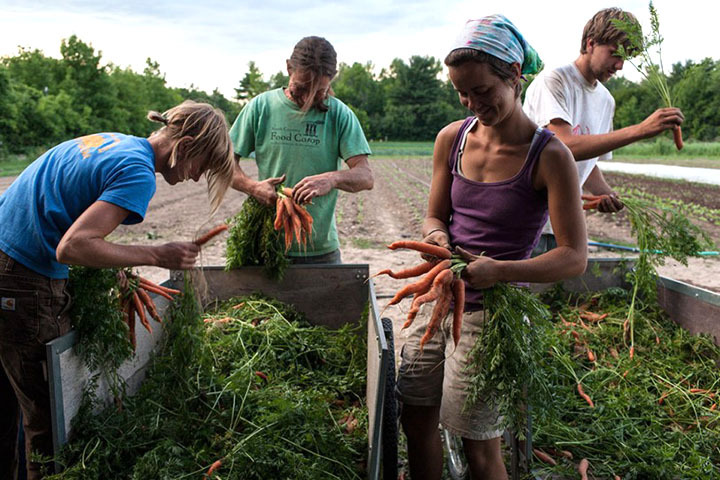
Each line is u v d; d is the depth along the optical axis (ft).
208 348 11.18
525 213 8.51
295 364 12.26
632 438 11.15
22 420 10.48
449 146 9.41
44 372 8.95
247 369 11.41
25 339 8.71
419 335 9.60
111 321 9.16
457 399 8.75
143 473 8.41
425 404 9.46
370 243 35.53
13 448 10.21
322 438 9.27
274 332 12.70
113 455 8.82
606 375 13.34
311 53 13.35
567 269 7.97
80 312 9.01
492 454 8.95
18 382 8.93
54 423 8.34
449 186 9.67
